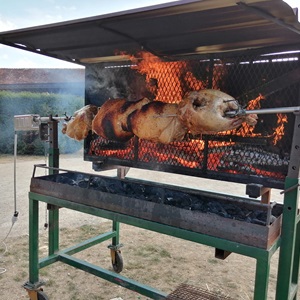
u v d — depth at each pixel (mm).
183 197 2271
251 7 1286
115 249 3137
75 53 2547
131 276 3072
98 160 2795
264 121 1969
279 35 1772
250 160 2039
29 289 2473
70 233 4098
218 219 1615
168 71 2375
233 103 1786
